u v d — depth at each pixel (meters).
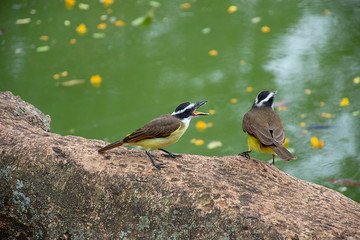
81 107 15.39
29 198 7.08
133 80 16.72
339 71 16.73
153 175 6.99
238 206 6.43
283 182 7.48
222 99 15.68
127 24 20.30
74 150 7.43
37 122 9.35
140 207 6.69
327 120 14.62
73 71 17.22
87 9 21.69
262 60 17.70
